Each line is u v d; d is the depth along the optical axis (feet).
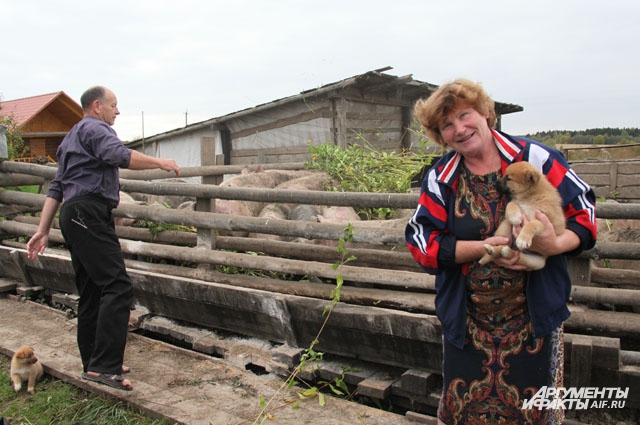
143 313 16.30
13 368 13.01
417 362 11.59
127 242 16.83
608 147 35.88
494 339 7.60
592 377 10.09
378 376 12.22
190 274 15.55
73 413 12.09
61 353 14.65
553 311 7.38
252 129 38.45
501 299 7.57
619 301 10.48
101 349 12.45
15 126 58.65
